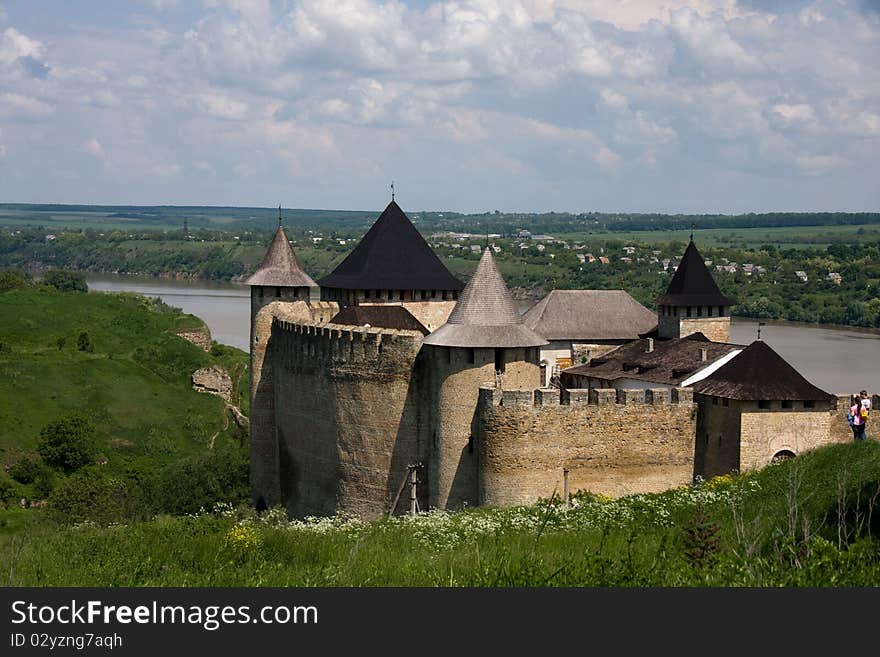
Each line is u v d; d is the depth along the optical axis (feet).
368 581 90.58
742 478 133.49
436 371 161.89
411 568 96.78
